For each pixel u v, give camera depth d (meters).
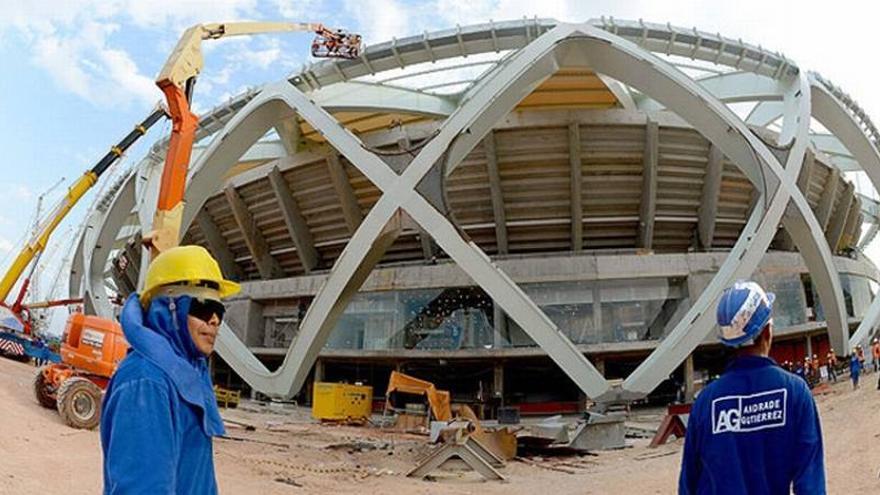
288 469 11.61
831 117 32.81
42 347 23.30
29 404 13.48
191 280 2.21
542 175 32.50
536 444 17.84
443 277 32.41
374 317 33.31
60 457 9.14
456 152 26.50
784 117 29.75
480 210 33.75
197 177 29.66
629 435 23.02
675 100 26.77
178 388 1.96
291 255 38.69
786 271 34.12
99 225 38.38
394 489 10.57
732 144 27.06
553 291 31.72
